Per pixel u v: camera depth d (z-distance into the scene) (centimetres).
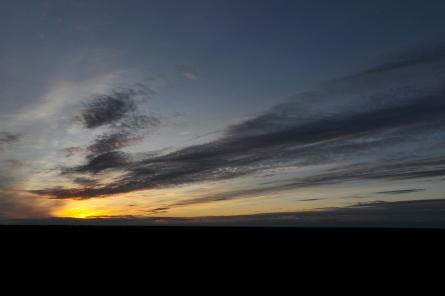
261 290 1867
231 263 2603
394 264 2522
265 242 3884
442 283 1984
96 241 3703
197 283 2000
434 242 3753
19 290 1788
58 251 3009
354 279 2097
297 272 2298
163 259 2728
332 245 3612
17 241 3591
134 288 1880
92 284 1936
